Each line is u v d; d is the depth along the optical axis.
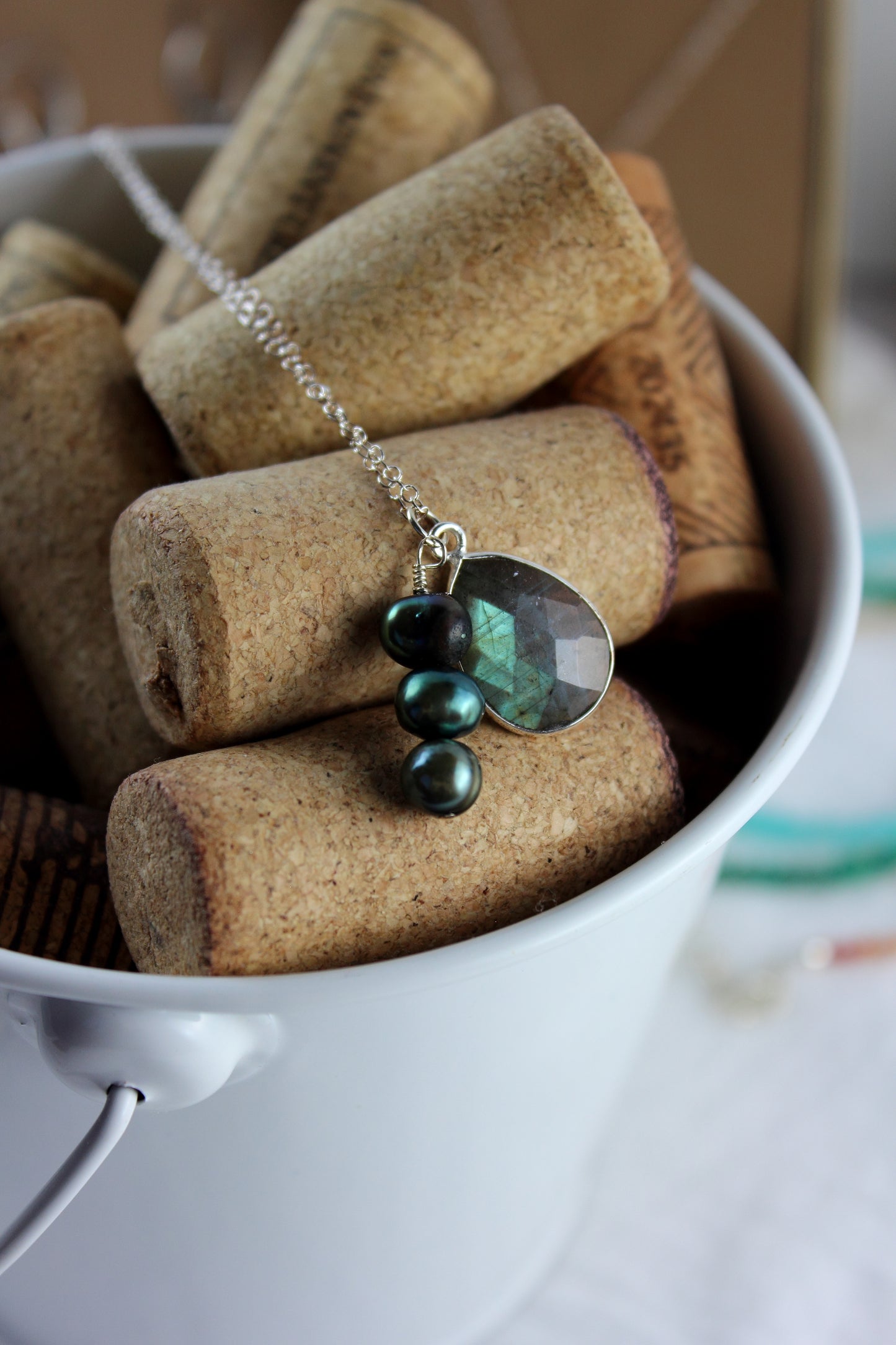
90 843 0.21
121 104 0.33
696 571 0.23
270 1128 0.20
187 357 0.22
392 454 0.21
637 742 0.21
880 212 0.44
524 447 0.21
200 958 0.19
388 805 0.20
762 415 0.24
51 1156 0.20
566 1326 0.25
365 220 0.23
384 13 0.25
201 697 0.20
